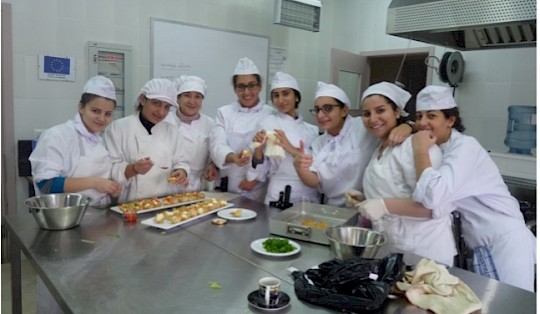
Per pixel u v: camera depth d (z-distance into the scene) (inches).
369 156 81.5
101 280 51.5
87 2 129.7
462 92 142.8
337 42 184.5
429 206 58.9
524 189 115.8
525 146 122.6
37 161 75.5
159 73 144.6
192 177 103.3
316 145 90.7
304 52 180.7
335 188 85.2
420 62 167.0
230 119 100.2
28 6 121.0
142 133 90.0
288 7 152.3
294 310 45.6
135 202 82.7
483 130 138.8
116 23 135.3
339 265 48.5
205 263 57.6
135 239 66.0
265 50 169.0
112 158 88.8
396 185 66.4
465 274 55.4
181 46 147.9
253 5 163.9
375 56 170.4
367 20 171.9
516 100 131.0
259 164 91.0
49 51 125.4
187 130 103.4
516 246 66.1
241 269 55.9
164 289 49.6
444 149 65.1
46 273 53.1
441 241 65.3
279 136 84.7
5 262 129.8
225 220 75.5
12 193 125.6
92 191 83.2
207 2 152.6
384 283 45.9
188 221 74.9
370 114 70.0
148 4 140.4
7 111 121.2
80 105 80.7
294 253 60.9
